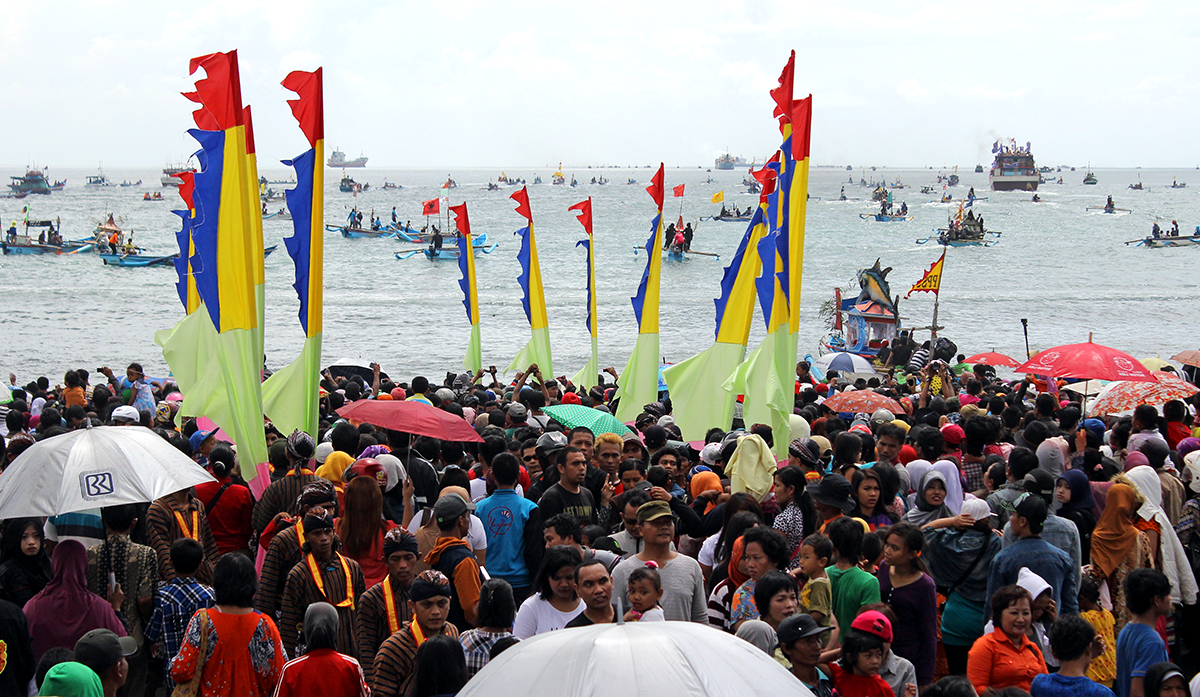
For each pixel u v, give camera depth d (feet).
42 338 124.16
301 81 36.81
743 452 30.94
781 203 39.22
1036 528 24.38
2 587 24.54
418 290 182.39
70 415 44.19
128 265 218.38
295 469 28.89
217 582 20.31
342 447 33.40
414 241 299.79
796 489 27.40
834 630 21.79
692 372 44.73
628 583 21.91
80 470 23.95
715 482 33.01
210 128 34.96
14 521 24.59
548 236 336.49
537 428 41.09
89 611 22.53
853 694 19.19
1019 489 29.17
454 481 29.76
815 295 179.83
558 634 13.75
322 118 37.06
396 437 38.19
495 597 20.54
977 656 21.38
